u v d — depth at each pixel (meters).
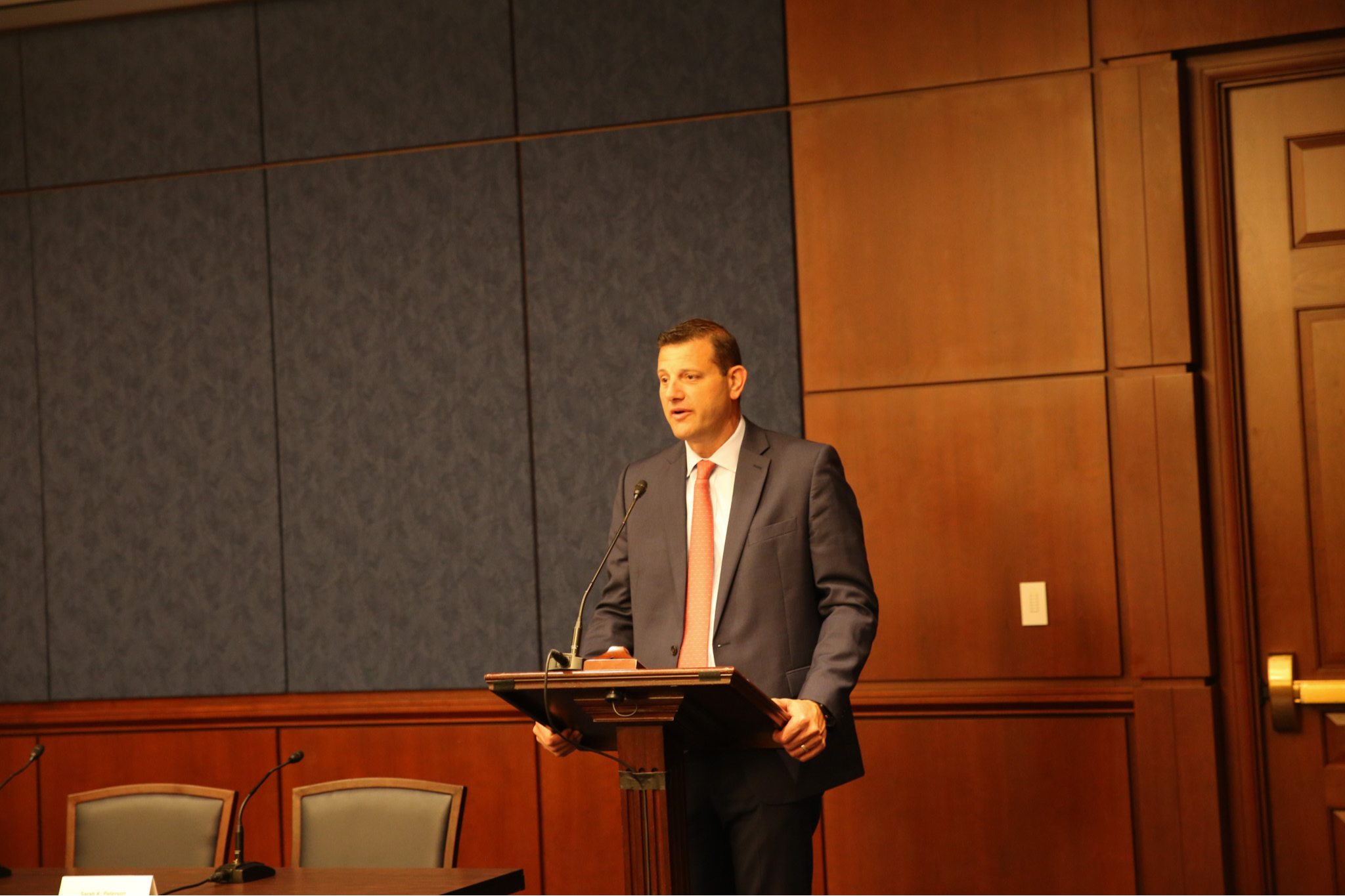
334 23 4.01
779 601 2.56
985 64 3.50
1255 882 3.28
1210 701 3.27
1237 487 3.33
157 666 4.04
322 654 3.93
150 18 4.15
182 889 2.21
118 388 4.12
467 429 3.86
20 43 4.19
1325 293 3.31
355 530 3.92
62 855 4.04
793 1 3.66
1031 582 3.42
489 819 3.79
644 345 3.73
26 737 4.11
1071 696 3.37
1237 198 3.38
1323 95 3.32
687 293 3.71
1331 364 3.30
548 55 3.84
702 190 3.71
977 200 3.50
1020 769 3.42
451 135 3.91
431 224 3.91
